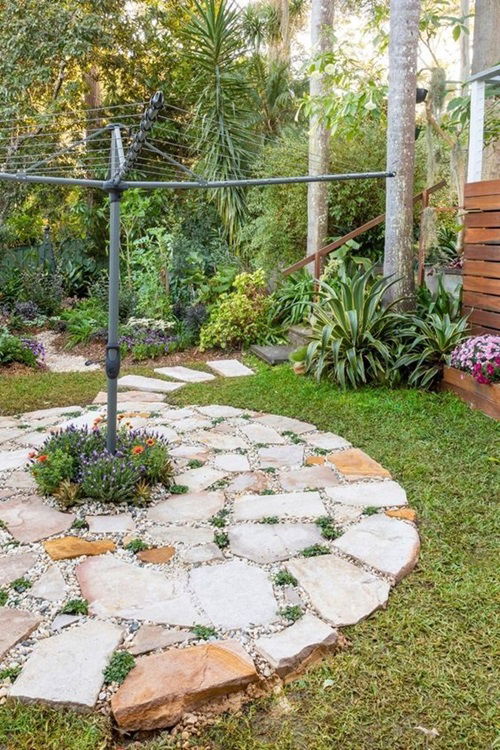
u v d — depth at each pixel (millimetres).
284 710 1629
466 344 4223
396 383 4727
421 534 2537
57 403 4652
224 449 3566
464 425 3840
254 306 6543
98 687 1642
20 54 8961
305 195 7035
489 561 2320
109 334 2848
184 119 9180
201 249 8367
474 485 3002
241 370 5652
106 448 2994
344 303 4824
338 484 3035
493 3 5945
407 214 4953
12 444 3656
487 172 6246
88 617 1954
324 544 2434
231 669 1697
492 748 1486
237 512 2730
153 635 1859
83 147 9078
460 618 1971
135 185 2758
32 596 2068
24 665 1729
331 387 4789
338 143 6898
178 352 6512
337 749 1497
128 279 7742
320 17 6496
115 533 2525
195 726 1587
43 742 1504
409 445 3555
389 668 1754
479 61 6129
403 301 5043
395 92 4793
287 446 3607
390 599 2076
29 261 9367
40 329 7828
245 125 8078
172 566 2270
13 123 8781
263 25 9539
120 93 9977
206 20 7766
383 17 6074
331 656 1818
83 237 9820
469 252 4652
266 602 2035
